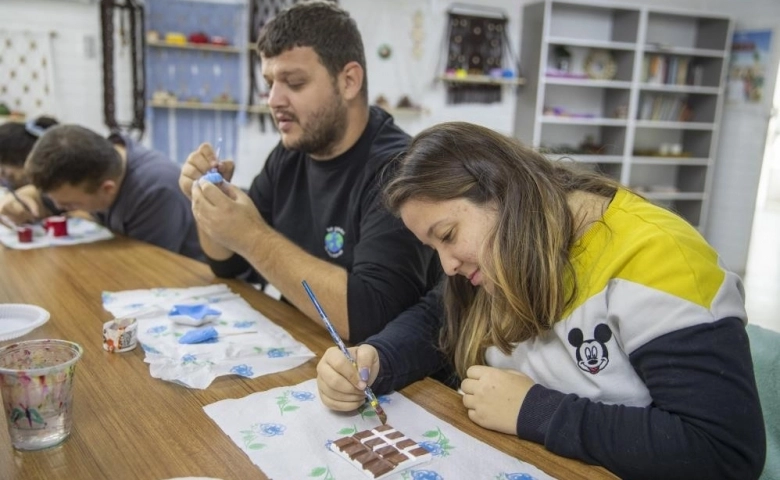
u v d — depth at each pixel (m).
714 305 0.77
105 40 3.98
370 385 0.93
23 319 1.22
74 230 2.12
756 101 5.24
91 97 4.20
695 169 5.68
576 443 0.77
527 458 0.78
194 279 1.55
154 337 1.13
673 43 5.66
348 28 1.37
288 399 0.91
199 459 0.74
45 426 0.75
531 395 0.83
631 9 5.11
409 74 4.96
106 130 4.28
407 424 0.86
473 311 1.03
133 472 0.72
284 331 1.19
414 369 1.01
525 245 0.85
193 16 4.25
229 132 4.53
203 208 1.23
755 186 5.30
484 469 0.74
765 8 5.30
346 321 1.16
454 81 5.03
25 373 0.73
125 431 0.81
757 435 0.74
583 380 0.89
